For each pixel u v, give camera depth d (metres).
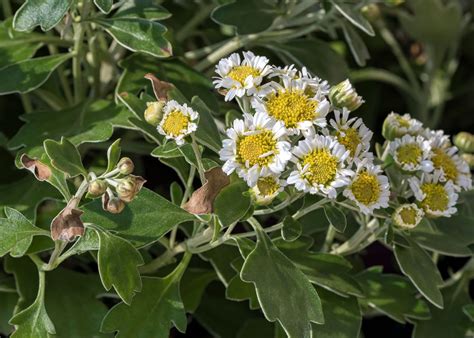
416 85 0.66
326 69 0.54
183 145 0.43
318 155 0.41
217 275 0.50
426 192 0.44
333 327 0.45
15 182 0.49
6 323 0.47
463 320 0.50
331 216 0.43
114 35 0.47
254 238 0.55
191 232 0.50
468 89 0.69
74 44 0.50
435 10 0.64
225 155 0.40
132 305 0.44
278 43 0.54
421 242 0.47
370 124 0.65
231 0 0.52
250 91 0.42
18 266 0.47
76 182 0.50
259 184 0.40
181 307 0.45
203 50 0.56
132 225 0.43
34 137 0.47
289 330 0.41
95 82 0.53
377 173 0.42
